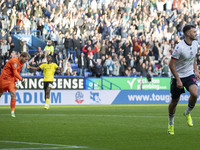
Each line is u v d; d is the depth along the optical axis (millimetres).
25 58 12977
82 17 30078
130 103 27344
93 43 29078
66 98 25688
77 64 28609
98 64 27953
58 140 6906
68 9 29906
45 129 8984
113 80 27781
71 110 18641
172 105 7984
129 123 10742
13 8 27844
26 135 7738
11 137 7387
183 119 12391
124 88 28000
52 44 28625
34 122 11086
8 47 26250
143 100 27766
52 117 13391
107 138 7230
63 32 29141
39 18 28766
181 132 8328
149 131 8531
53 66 18906
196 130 8789
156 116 13875
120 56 28719
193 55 7949
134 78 28234
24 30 28094
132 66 28938
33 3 28688
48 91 18922
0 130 8742
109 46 28891
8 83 13203
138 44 29891
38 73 26875
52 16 29172
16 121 11492
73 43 28469
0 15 27688
